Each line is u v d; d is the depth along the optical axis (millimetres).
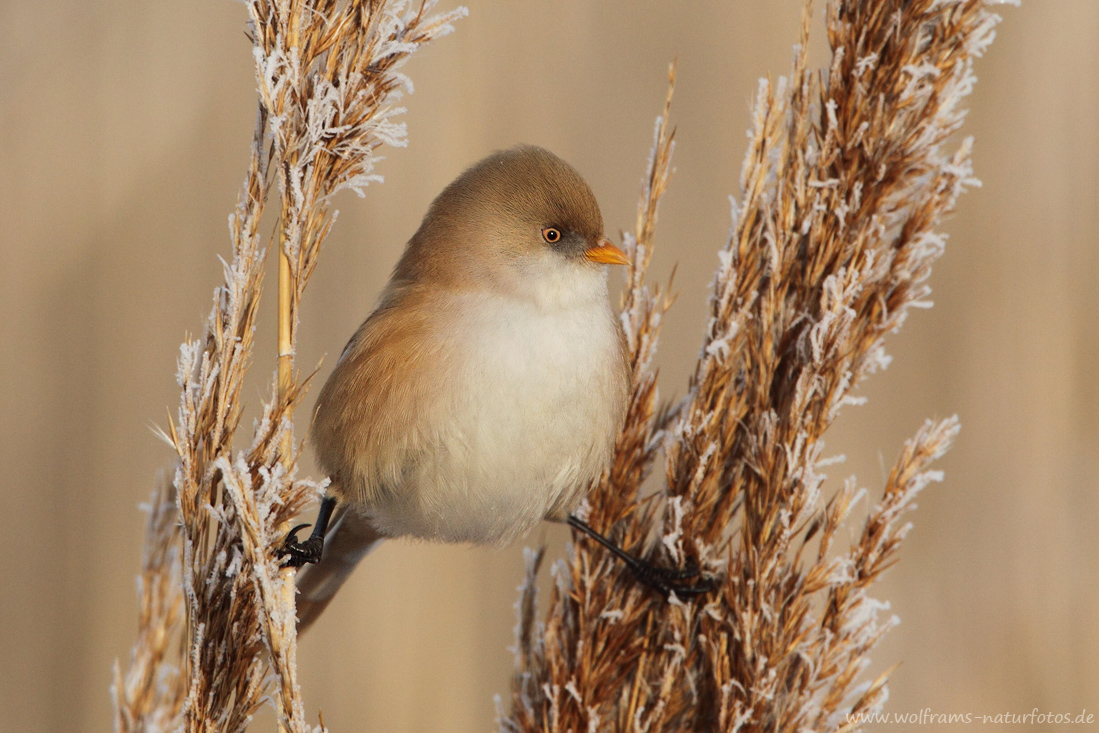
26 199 11664
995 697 10438
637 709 6039
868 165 6008
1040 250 11984
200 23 12008
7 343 11508
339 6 5129
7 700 10703
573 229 6621
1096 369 11617
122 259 11789
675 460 6184
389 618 10703
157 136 11922
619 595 6164
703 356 6258
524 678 6250
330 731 10438
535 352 6414
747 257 6141
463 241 6598
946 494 11469
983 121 12164
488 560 11031
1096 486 11305
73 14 11828
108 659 10797
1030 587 10891
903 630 10766
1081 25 12125
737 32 12703
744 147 12500
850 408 11766
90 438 11461
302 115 5020
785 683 5777
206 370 5039
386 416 6371
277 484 4766
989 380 11758
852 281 5727
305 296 11516
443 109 11828
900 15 5891
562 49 12414
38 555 11164
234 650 5000
